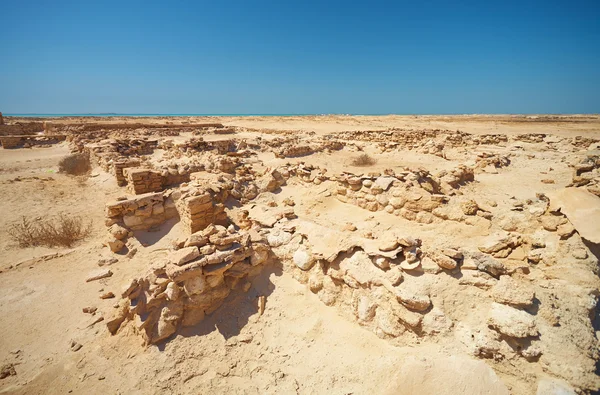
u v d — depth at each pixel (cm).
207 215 748
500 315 372
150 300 451
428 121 5259
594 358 334
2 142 2100
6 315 510
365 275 471
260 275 567
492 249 591
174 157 1642
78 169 1448
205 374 409
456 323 400
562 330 356
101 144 1694
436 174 1183
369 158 1662
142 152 1797
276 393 374
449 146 2045
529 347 345
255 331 468
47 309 527
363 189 930
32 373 405
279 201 1014
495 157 1498
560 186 1090
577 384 309
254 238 579
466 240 673
